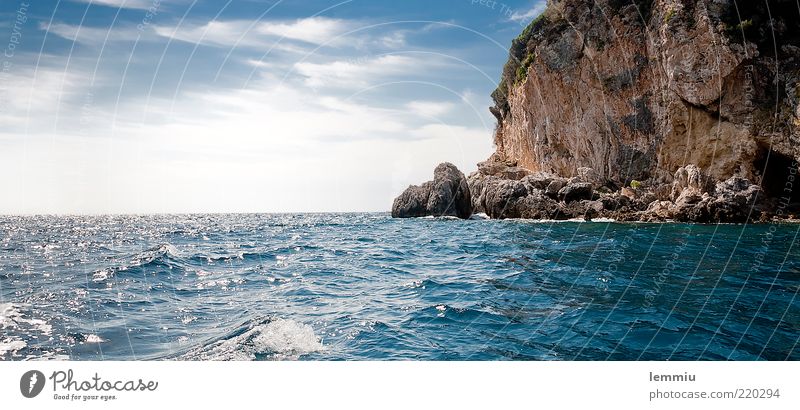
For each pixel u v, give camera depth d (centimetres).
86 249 2127
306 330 845
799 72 3556
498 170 5175
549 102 4766
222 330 846
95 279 1320
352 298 1109
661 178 4012
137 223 5162
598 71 4359
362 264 1691
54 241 2556
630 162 4056
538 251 1916
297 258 1862
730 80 3669
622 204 3850
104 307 995
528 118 5084
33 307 980
